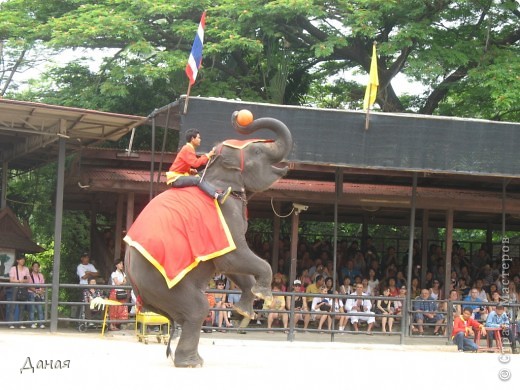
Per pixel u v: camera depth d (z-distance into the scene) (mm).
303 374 11656
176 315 11781
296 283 20844
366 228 26234
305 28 26938
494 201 21797
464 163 18359
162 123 19406
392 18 26281
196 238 11586
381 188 22188
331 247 24266
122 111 26391
